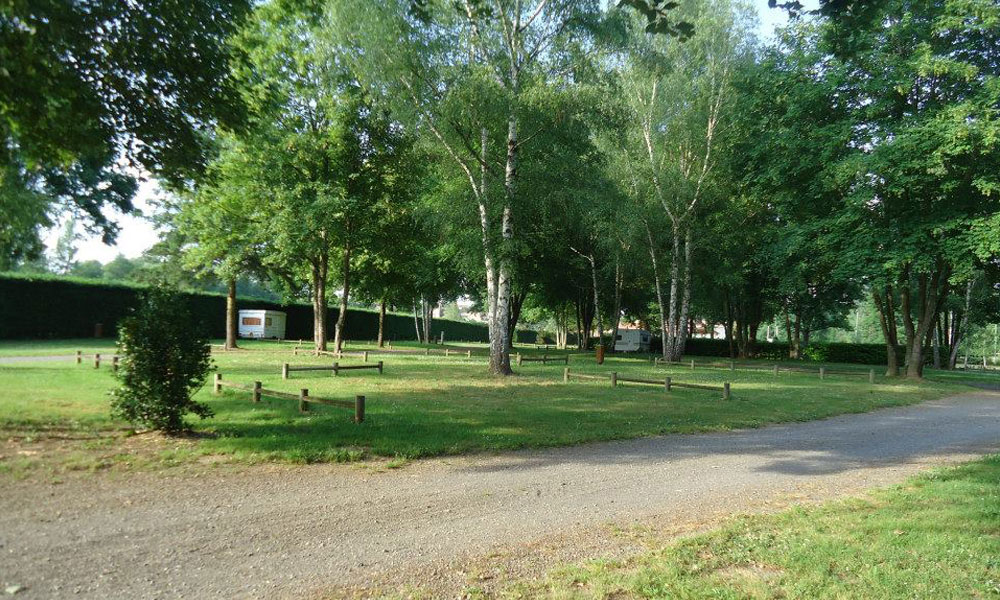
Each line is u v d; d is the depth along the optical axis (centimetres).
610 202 2052
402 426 973
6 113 760
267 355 2695
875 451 950
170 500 572
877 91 2095
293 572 419
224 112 1003
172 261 3259
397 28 1703
